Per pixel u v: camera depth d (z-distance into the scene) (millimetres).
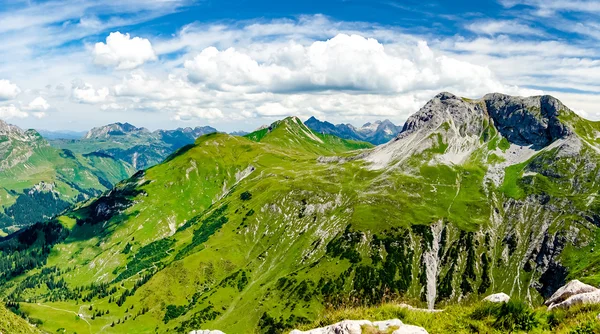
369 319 23516
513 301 22234
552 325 21125
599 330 18688
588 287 24281
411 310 24750
